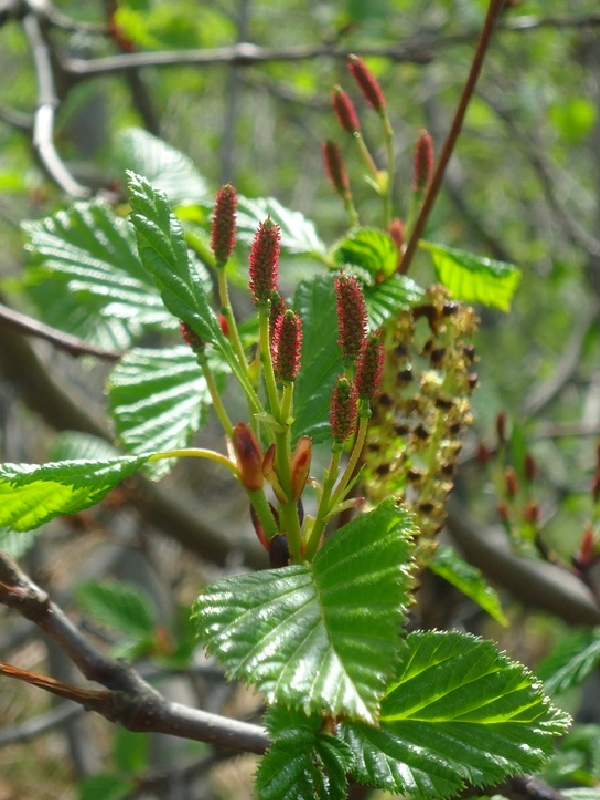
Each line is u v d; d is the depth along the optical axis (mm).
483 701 226
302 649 206
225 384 283
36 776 988
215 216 240
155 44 636
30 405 553
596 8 907
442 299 261
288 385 224
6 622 905
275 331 226
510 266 287
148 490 583
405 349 259
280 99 986
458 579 299
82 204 310
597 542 330
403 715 227
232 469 235
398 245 284
